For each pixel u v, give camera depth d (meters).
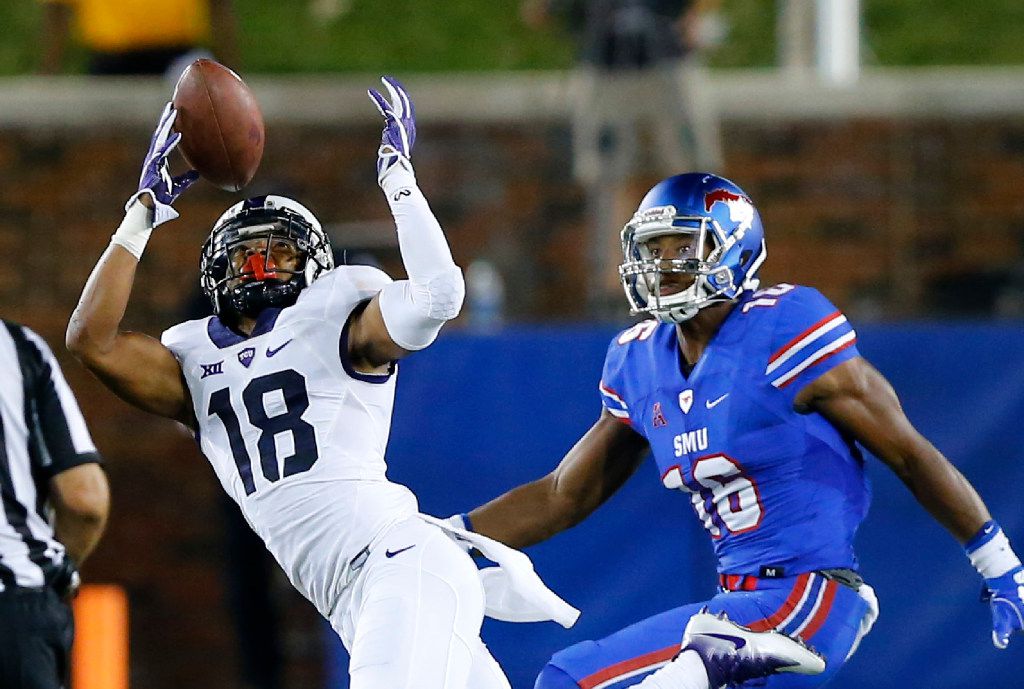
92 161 32.16
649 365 16.12
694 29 30.88
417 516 14.91
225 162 15.23
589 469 16.62
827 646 15.19
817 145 32.47
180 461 30.48
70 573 18.44
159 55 33.00
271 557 27.56
